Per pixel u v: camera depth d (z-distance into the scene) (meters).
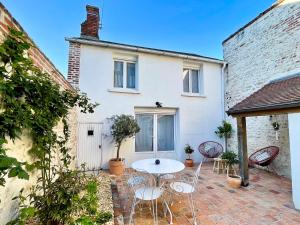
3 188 1.97
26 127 2.18
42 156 2.75
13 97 1.91
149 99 7.36
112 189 4.57
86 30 7.38
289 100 3.71
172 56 7.73
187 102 7.95
